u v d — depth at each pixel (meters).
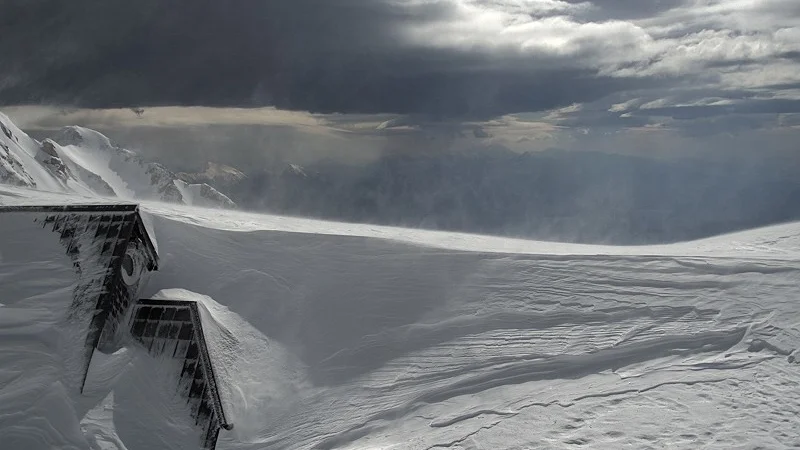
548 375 16.73
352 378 17.06
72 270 15.30
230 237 21.53
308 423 15.71
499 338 18.31
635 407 15.07
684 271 21.72
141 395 14.38
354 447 14.65
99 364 14.23
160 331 15.45
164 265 19.25
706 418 14.44
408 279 20.84
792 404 14.83
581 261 22.53
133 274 16.09
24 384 13.25
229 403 15.77
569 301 19.92
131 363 14.69
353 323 18.84
